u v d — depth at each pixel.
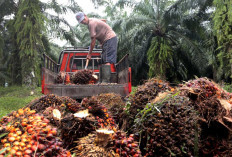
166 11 15.00
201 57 16.23
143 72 19.14
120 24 16.56
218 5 10.20
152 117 1.66
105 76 5.09
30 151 1.18
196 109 1.76
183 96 1.78
